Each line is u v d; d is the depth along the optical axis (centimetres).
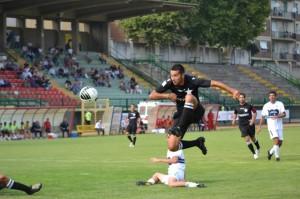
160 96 2564
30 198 2309
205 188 2538
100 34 13438
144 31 14212
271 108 4159
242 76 14850
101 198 2294
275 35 19375
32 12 12038
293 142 6494
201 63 14850
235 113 4391
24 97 9881
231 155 4669
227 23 14788
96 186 2695
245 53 17175
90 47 13462
